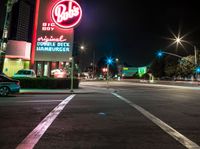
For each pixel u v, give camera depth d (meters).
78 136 7.04
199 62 64.44
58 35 35.25
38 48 35.28
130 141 6.62
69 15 35.22
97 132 7.56
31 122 8.77
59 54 35.12
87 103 14.85
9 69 39.12
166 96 22.27
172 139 6.91
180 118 10.29
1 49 22.95
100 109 12.40
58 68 36.00
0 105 13.09
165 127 8.46
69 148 5.92
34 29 35.38
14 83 18.80
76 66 65.81
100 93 25.02
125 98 19.14
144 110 12.42
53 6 35.31
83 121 9.20
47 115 10.23
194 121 9.62
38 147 5.93
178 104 15.58
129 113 11.32
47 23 35.41
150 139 6.87
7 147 5.88
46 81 29.17
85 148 5.94
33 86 28.77
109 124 8.77
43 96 19.41
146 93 26.14
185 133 7.65
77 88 30.92
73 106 13.26
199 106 14.58
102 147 6.04
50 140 6.57
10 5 23.19
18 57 38.06
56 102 14.95
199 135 7.41
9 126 8.10
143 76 136.38
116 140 6.70
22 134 7.11
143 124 8.90
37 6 35.50
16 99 16.33
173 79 99.31
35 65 36.00
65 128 7.99
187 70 70.88
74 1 35.19
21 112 10.86
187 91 31.62
